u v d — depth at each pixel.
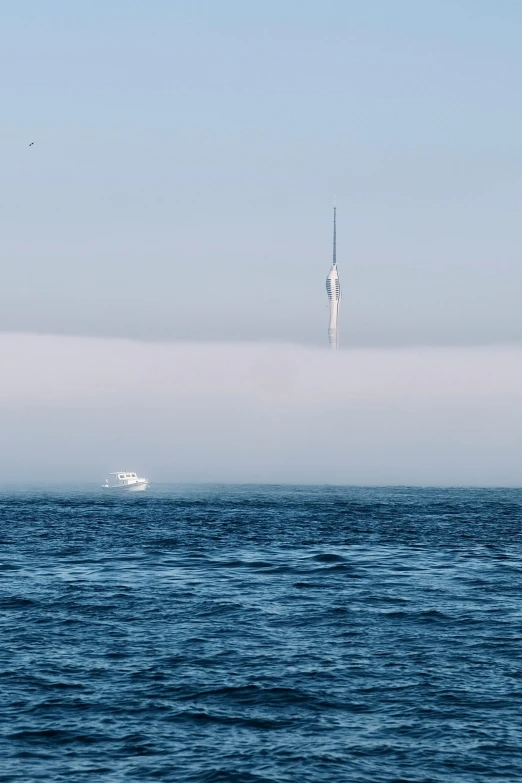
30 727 134.00
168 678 160.62
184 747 126.19
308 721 137.38
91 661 173.12
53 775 116.19
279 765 119.56
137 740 128.75
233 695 150.50
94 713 140.62
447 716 139.62
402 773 117.06
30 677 161.00
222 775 116.06
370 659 175.62
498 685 157.25
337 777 115.75
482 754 123.69
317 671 166.00
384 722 136.88
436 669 168.12
